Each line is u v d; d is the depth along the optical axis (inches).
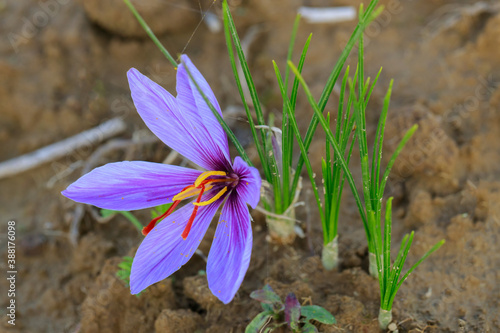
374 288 11.1
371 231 10.1
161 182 10.0
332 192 10.7
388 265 10.1
